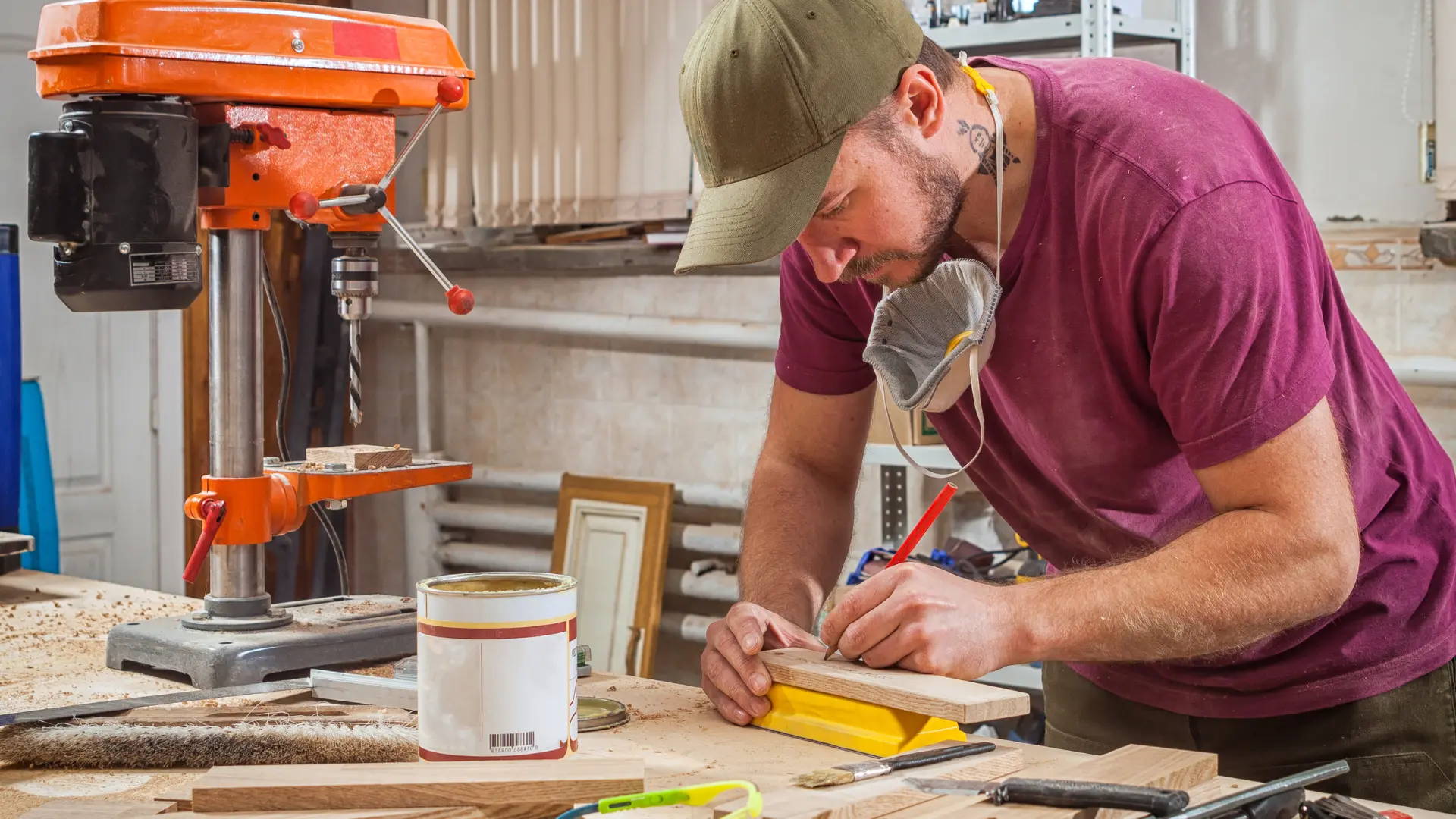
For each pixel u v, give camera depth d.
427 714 0.93
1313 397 1.06
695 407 3.07
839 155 1.03
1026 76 1.21
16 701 1.20
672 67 2.94
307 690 1.19
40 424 2.40
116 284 1.20
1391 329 2.29
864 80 1.04
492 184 3.22
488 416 3.40
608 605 3.01
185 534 3.17
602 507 3.05
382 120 1.39
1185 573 1.07
